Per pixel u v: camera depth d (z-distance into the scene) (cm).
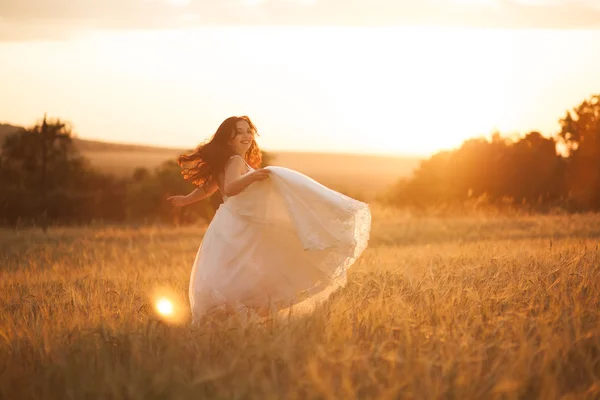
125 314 569
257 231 586
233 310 567
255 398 360
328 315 530
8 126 5350
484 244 1168
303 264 583
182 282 851
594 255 782
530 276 643
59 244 1523
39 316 592
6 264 1178
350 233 566
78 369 406
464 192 3847
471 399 355
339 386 381
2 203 4944
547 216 1764
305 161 18050
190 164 635
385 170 17025
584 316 493
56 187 5300
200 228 1947
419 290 614
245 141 618
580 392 363
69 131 5453
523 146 3688
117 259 1241
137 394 361
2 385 391
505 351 421
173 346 428
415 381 378
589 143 3036
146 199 5416
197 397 361
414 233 1600
